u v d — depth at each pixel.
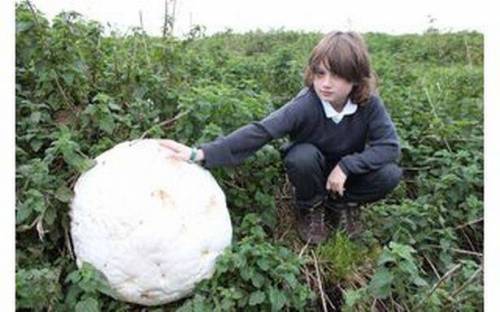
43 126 1.59
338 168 1.49
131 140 1.56
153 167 1.34
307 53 2.99
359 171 1.49
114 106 1.57
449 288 1.47
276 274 1.33
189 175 1.36
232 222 1.58
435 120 1.91
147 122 1.64
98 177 1.35
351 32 1.47
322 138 1.51
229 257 1.32
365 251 1.57
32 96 1.64
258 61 2.42
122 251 1.28
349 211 1.62
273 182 1.70
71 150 1.40
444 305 1.40
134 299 1.32
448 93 2.25
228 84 2.06
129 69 1.74
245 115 1.62
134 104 1.65
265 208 1.61
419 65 3.20
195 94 1.67
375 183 1.54
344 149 1.54
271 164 1.66
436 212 1.65
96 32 1.74
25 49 1.59
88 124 1.60
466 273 1.42
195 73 2.07
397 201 1.81
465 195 1.72
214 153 1.40
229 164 1.43
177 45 1.92
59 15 1.64
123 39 1.99
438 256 1.62
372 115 1.51
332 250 1.53
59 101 1.62
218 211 1.36
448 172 1.75
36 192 1.35
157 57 1.86
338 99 1.46
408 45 3.66
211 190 1.37
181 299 1.37
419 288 1.45
